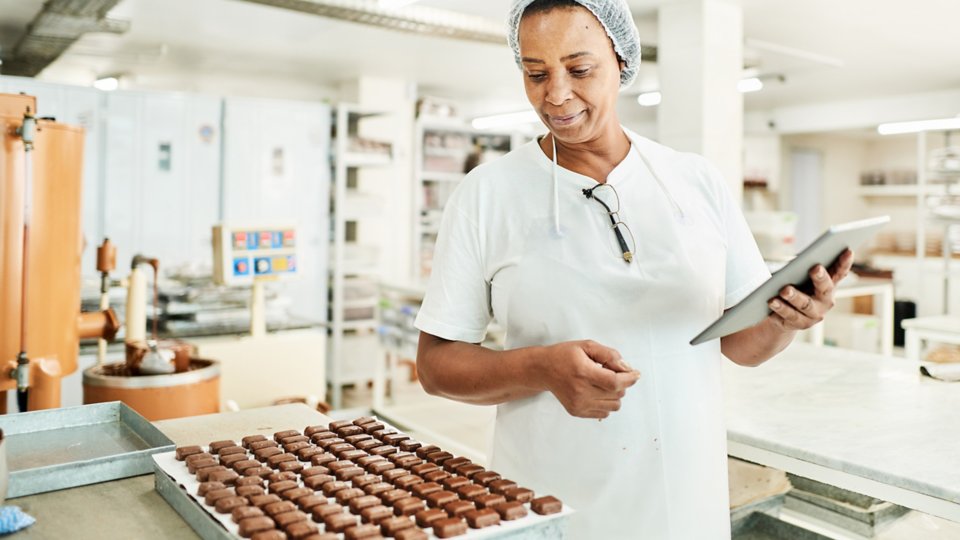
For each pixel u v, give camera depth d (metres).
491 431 1.49
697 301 1.20
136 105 4.84
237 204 5.26
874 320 6.41
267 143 5.35
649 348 1.18
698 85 4.36
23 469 1.14
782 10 4.51
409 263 7.09
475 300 1.26
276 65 6.46
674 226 1.20
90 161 4.72
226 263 2.76
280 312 3.57
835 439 1.54
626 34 1.18
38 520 1.01
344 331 5.93
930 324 3.90
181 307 3.35
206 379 2.07
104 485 1.15
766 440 1.55
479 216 1.25
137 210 4.89
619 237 1.19
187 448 1.16
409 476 1.03
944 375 2.09
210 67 6.58
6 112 1.67
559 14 1.04
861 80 6.61
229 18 4.90
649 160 1.24
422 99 6.79
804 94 7.37
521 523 0.89
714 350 1.25
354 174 6.42
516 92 7.75
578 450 1.20
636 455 1.18
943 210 6.57
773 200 8.64
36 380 1.74
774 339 1.22
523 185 1.24
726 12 4.41
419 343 1.28
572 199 1.21
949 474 1.32
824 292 1.00
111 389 1.93
